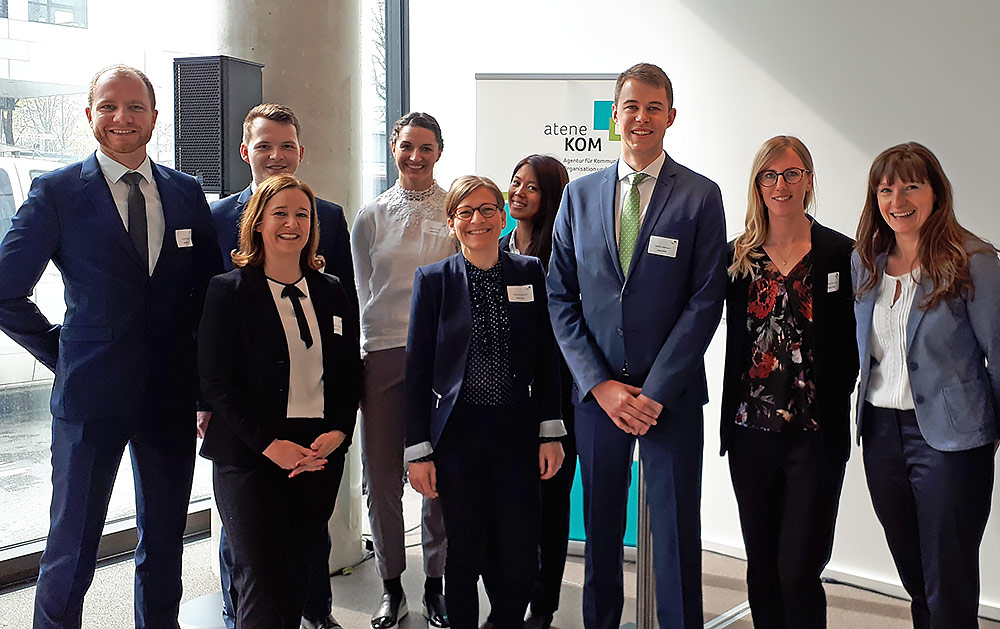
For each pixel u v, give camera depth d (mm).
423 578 3777
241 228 2568
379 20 5133
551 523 3113
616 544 2611
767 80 3834
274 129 2936
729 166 3967
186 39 4094
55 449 2518
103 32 3854
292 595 2484
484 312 2674
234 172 3203
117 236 2477
